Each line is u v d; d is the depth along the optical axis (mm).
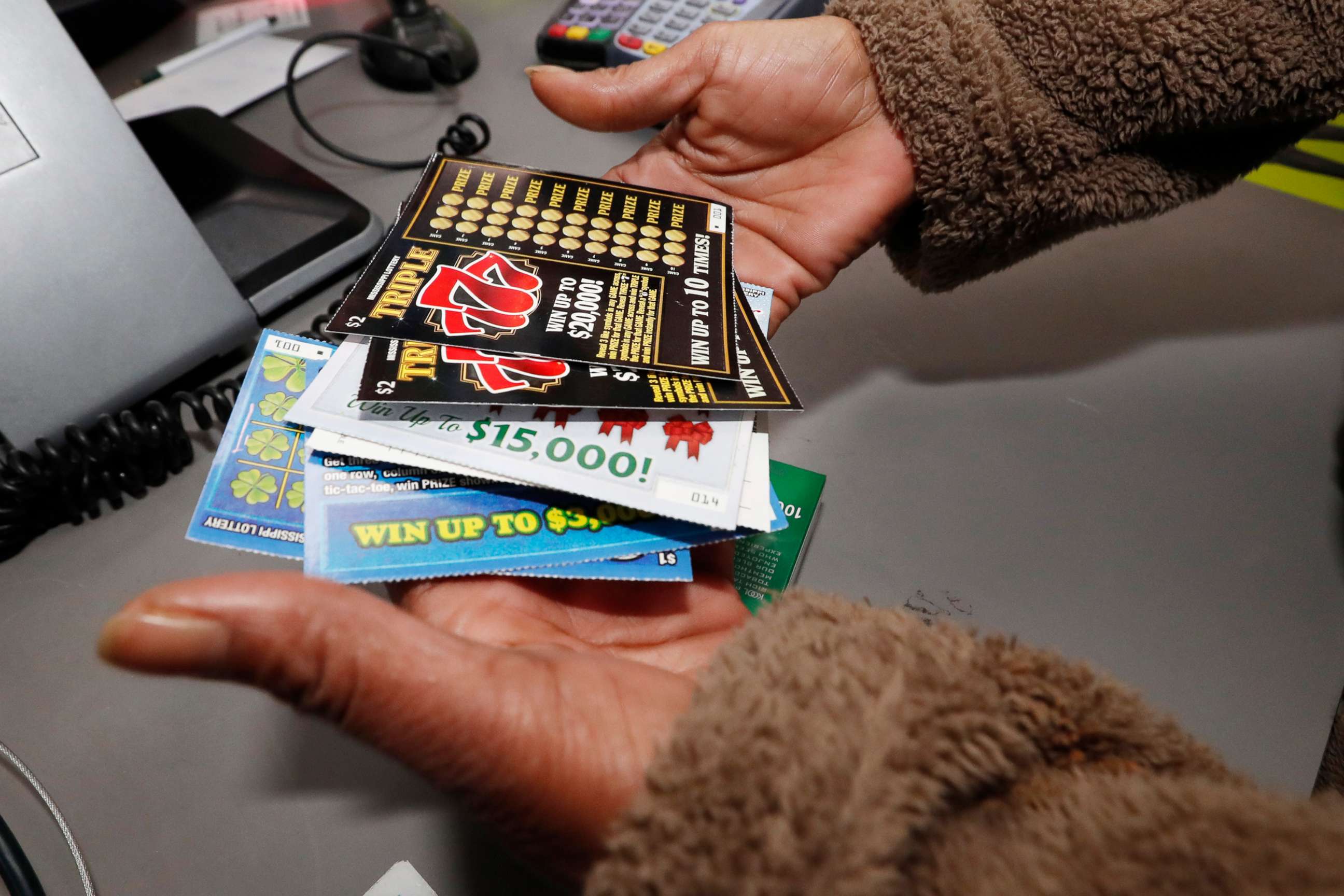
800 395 583
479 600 406
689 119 621
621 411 432
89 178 467
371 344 416
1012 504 527
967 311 641
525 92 786
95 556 481
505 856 386
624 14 771
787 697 275
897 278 675
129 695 428
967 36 522
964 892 245
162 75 789
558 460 412
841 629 312
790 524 502
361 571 386
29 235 448
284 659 283
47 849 383
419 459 408
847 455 550
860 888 230
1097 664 458
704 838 242
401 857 385
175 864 381
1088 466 545
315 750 415
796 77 578
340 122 748
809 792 244
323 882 378
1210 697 448
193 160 625
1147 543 509
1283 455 548
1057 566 499
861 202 599
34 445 463
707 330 453
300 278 581
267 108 758
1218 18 473
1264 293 642
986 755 263
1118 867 230
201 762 409
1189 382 588
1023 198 551
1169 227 691
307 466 417
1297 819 230
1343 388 581
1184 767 284
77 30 808
